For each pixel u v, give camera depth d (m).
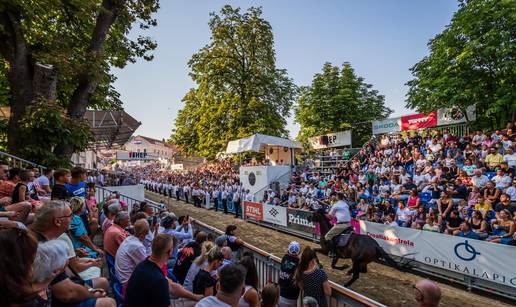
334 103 33.12
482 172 12.01
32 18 11.36
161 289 3.06
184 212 22.64
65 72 12.04
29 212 4.77
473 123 17.44
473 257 7.82
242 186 24.12
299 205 16.30
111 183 19.16
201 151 34.62
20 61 11.27
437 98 17.00
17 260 1.94
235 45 32.94
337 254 8.32
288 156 27.02
